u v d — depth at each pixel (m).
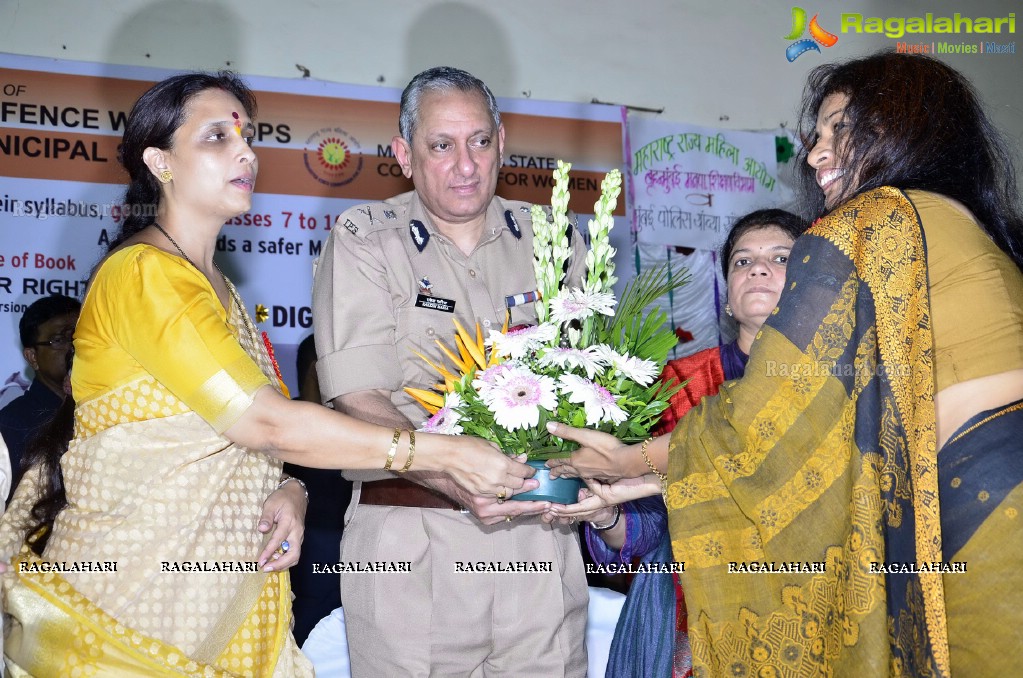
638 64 5.26
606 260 2.42
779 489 1.96
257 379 2.10
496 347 2.32
